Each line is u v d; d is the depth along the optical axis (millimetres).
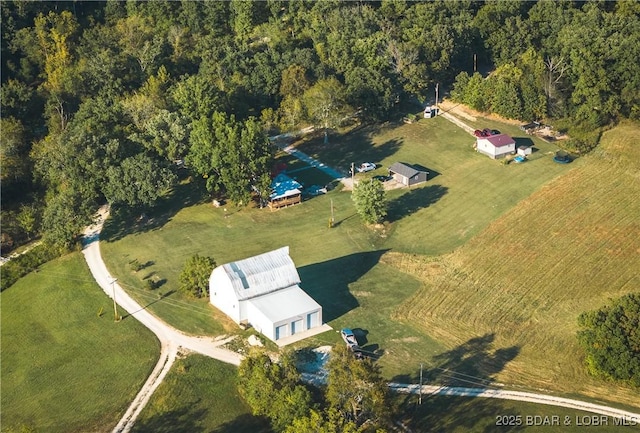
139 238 136750
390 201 145875
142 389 99375
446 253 129750
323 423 82375
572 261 126188
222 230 138125
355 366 87875
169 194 151125
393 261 127688
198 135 143125
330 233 136000
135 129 151750
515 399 97250
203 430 92188
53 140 148750
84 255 132500
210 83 159750
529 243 131375
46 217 134250
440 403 96250
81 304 118562
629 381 99500
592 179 150000
